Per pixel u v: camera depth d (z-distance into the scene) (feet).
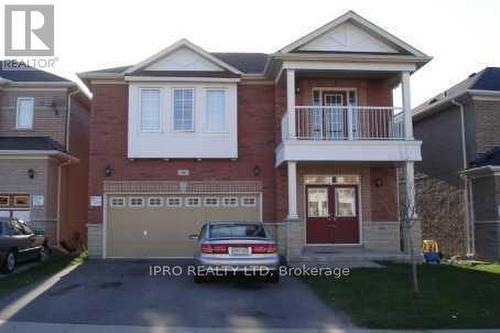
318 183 63.67
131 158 62.13
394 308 34.24
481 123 68.03
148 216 62.59
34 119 70.85
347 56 58.23
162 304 35.81
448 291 39.73
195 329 29.37
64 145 70.54
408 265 53.52
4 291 39.96
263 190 63.46
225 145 63.05
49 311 33.63
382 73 61.77
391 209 63.57
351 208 63.72
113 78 63.00
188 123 63.05
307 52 58.80
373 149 57.62
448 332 28.96
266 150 63.93
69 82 71.00
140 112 62.59
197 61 63.72
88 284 43.19
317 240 62.95
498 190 63.72
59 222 69.46
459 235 71.15
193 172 63.05
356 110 62.69
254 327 29.89
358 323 30.68
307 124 62.03
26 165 65.21
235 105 63.41
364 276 46.03
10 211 64.49
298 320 31.55
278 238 61.36
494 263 61.11
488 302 36.11
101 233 61.77
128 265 55.16
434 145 78.28
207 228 44.11
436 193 77.46
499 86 70.08
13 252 49.98
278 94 62.95
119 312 33.42
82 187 79.56
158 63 63.31
